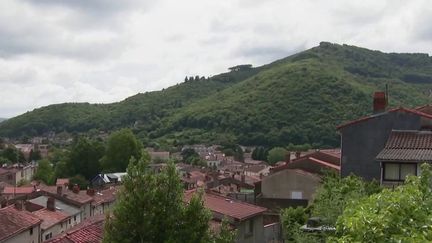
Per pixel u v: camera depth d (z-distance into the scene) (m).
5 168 131.12
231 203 35.94
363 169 33.06
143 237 17.23
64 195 65.62
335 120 147.62
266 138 158.88
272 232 37.16
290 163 51.41
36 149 188.62
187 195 29.11
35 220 43.91
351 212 9.81
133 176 17.59
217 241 18.81
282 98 167.12
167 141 189.88
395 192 9.99
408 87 183.12
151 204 17.28
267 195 49.09
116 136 110.94
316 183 46.53
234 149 166.00
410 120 32.25
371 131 33.06
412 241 8.25
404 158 26.44
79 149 115.31
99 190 85.75
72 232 26.25
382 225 8.84
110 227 17.45
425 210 9.76
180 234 17.33
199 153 168.00
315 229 19.56
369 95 156.00
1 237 37.31
